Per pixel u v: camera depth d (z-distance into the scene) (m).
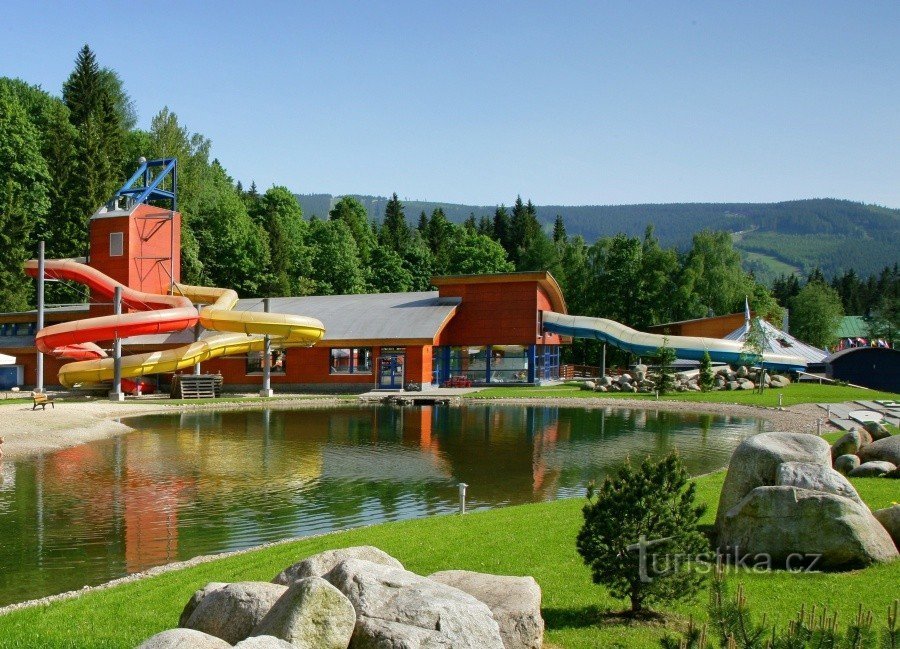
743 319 72.38
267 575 11.51
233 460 25.73
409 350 57.09
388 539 13.45
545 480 21.92
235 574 11.66
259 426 36.19
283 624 6.16
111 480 22.05
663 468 9.16
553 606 9.64
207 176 105.19
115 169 83.38
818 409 39.97
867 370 61.66
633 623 8.95
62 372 49.97
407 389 56.16
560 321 63.25
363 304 64.94
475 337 62.78
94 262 61.56
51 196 79.06
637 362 85.50
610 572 9.13
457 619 6.54
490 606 7.87
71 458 26.14
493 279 62.03
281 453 27.33
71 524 16.77
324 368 58.81
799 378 61.41
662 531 9.05
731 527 11.18
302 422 37.97
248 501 19.16
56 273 55.62
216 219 93.12
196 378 51.75
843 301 191.50
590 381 57.00
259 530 16.27
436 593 6.84
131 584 11.66
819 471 11.23
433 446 29.03
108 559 14.16
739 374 56.62
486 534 13.62
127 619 9.61
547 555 12.02
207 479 22.22
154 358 49.81
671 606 9.27
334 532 14.77
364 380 58.16
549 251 117.94
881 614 8.68
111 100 88.44
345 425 36.50
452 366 64.19
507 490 20.48
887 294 175.25
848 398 46.34
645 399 48.06
